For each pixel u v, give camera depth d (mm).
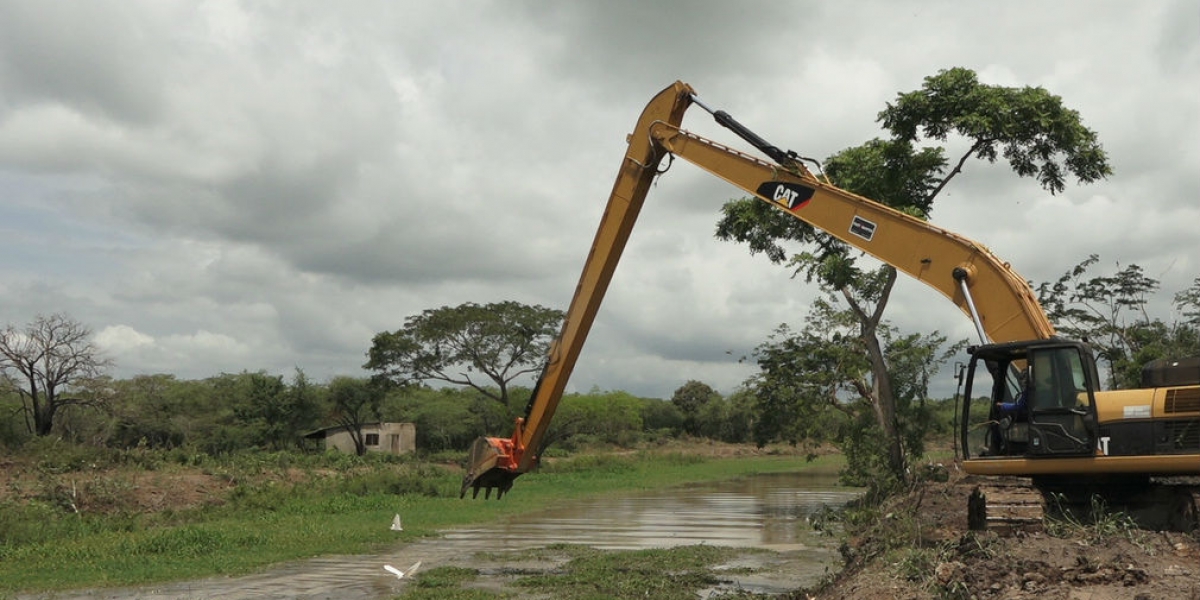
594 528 22156
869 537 13477
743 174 13570
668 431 89688
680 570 14742
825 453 76250
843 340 28953
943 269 12016
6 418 28422
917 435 24641
